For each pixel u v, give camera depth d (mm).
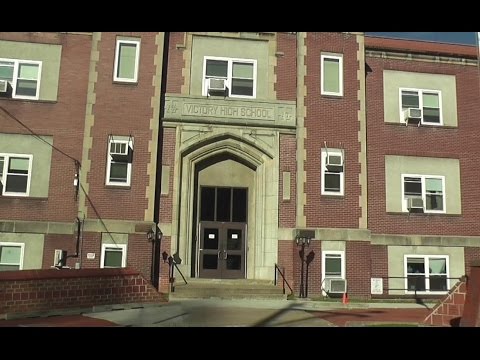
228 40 21203
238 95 20859
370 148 21609
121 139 19469
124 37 20219
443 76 22891
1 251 18859
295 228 19922
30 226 19016
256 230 20359
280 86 21047
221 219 20719
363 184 20562
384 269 20766
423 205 21312
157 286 18875
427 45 23859
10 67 20062
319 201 20156
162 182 19609
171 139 20000
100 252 18688
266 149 20375
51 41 20391
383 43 23312
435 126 22344
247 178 21062
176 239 19281
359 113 21125
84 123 19984
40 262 18906
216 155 20719
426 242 21234
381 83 22281
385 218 21203
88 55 20500
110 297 14555
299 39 21297
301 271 19453
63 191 19516
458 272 21266
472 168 22359
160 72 20125
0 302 12031
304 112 20734
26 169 19547
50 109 19969
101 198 19047
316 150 20531
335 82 21266
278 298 18703
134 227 18859
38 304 12750
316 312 15211
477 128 22719
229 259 20469
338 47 21547
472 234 21797
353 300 19422
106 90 19734
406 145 21969
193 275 20062
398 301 20000
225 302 17016
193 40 21016
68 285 13477
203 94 20625
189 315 13484
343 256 19844
